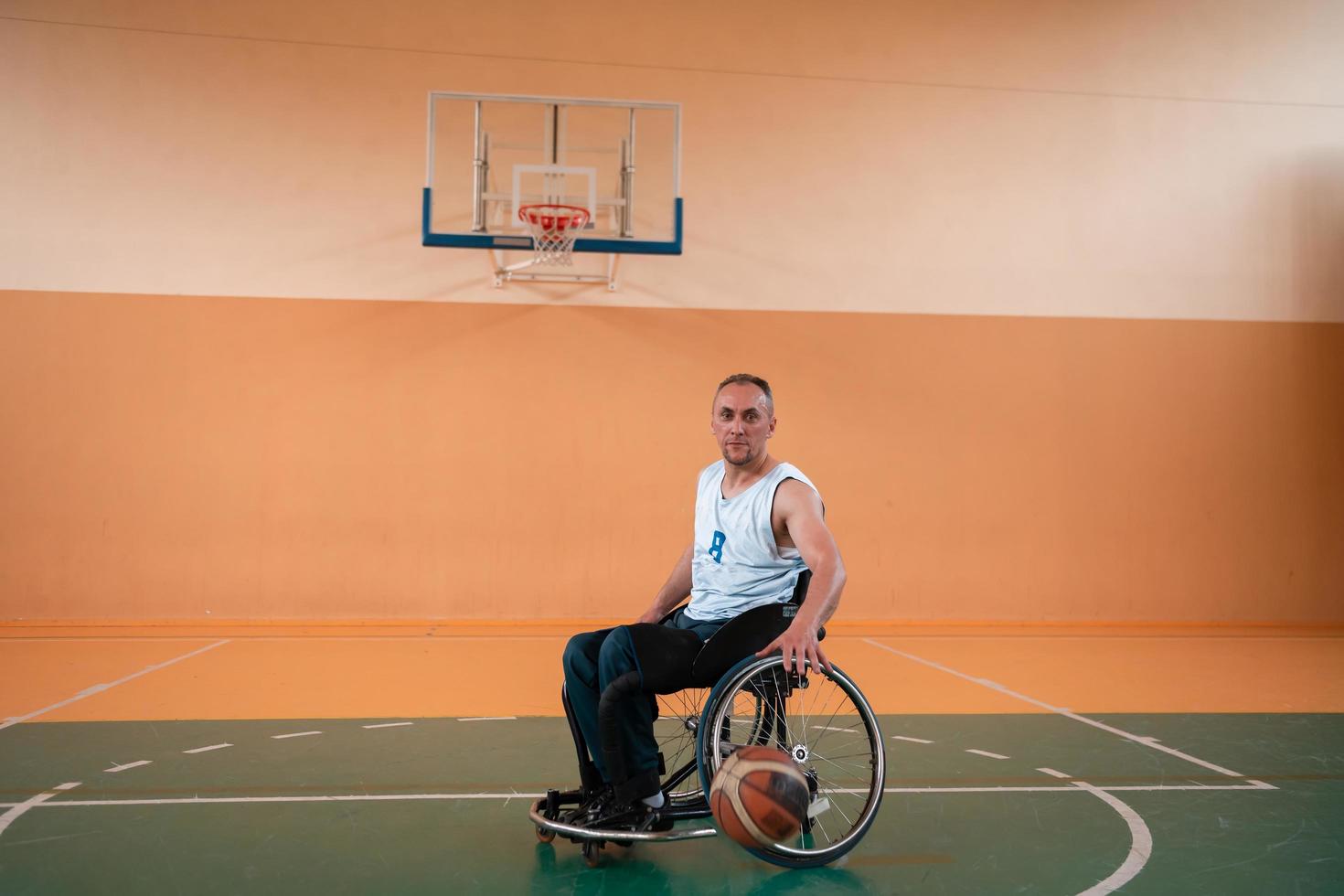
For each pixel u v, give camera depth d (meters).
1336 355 7.92
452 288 7.22
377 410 7.12
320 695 4.49
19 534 6.79
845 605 7.41
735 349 7.44
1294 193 7.94
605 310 7.34
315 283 7.12
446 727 3.86
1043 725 4.02
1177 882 2.28
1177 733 3.89
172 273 6.99
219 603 6.92
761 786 2.13
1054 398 7.68
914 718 4.15
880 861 2.41
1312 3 7.99
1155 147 7.85
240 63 7.10
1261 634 7.14
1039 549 7.59
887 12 7.67
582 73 7.39
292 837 2.52
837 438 7.50
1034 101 7.78
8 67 6.88
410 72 7.24
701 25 7.51
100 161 6.95
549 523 7.21
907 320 7.60
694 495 7.33
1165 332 7.79
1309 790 3.08
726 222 7.48
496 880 2.24
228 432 6.99
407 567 7.09
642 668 2.25
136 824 2.61
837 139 7.61
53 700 4.29
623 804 2.31
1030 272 7.72
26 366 6.84
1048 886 2.25
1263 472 7.81
